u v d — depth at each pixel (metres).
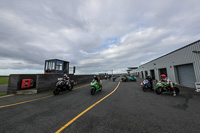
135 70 34.28
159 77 14.05
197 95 5.35
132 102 4.21
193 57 7.95
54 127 2.22
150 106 3.64
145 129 2.08
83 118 2.67
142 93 6.23
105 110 3.28
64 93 6.62
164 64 12.27
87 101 4.48
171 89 5.47
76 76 12.85
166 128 2.10
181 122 2.37
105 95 5.77
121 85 10.95
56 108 3.57
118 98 4.97
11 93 6.90
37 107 3.72
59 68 11.02
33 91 6.71
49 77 8.14
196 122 2.35
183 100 4.41
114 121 2.47
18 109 3.51
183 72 9.34
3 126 2.30
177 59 9.78
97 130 2.06
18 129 2.15
